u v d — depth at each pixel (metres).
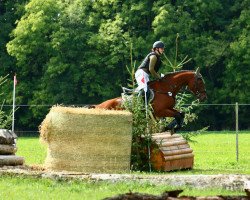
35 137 47.25
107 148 16.31
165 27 58.78
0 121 19.16
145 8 61.38
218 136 42.66
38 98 60.53
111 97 61.38
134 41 59.91
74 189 11.29
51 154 16.33
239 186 11.77
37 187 11.55
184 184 11.97
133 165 17.69
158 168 17.53
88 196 10.41
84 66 60.81
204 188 11.83
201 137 41.25
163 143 17.75
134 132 17.70
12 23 66.31
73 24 61.53
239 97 60.12
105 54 61.06
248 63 58.84
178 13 60.06
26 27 60.62
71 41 60.22
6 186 11.65
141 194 6.12
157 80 20.00
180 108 20.66
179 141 18.36
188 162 18.38
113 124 16.31
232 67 59.69
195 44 59.25
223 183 11.85
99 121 16.23
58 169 16.23
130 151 16.61
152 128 19.19
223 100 61.31
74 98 61.25
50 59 59.50
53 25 60.69
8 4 66.44
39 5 61.12
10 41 60.97
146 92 19.58
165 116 19.80
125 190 11.23
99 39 59.78
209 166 20.02
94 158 16.25
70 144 16.20
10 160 14.98
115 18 61.44
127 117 16.45
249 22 59.91
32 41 60.62
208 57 59.03
